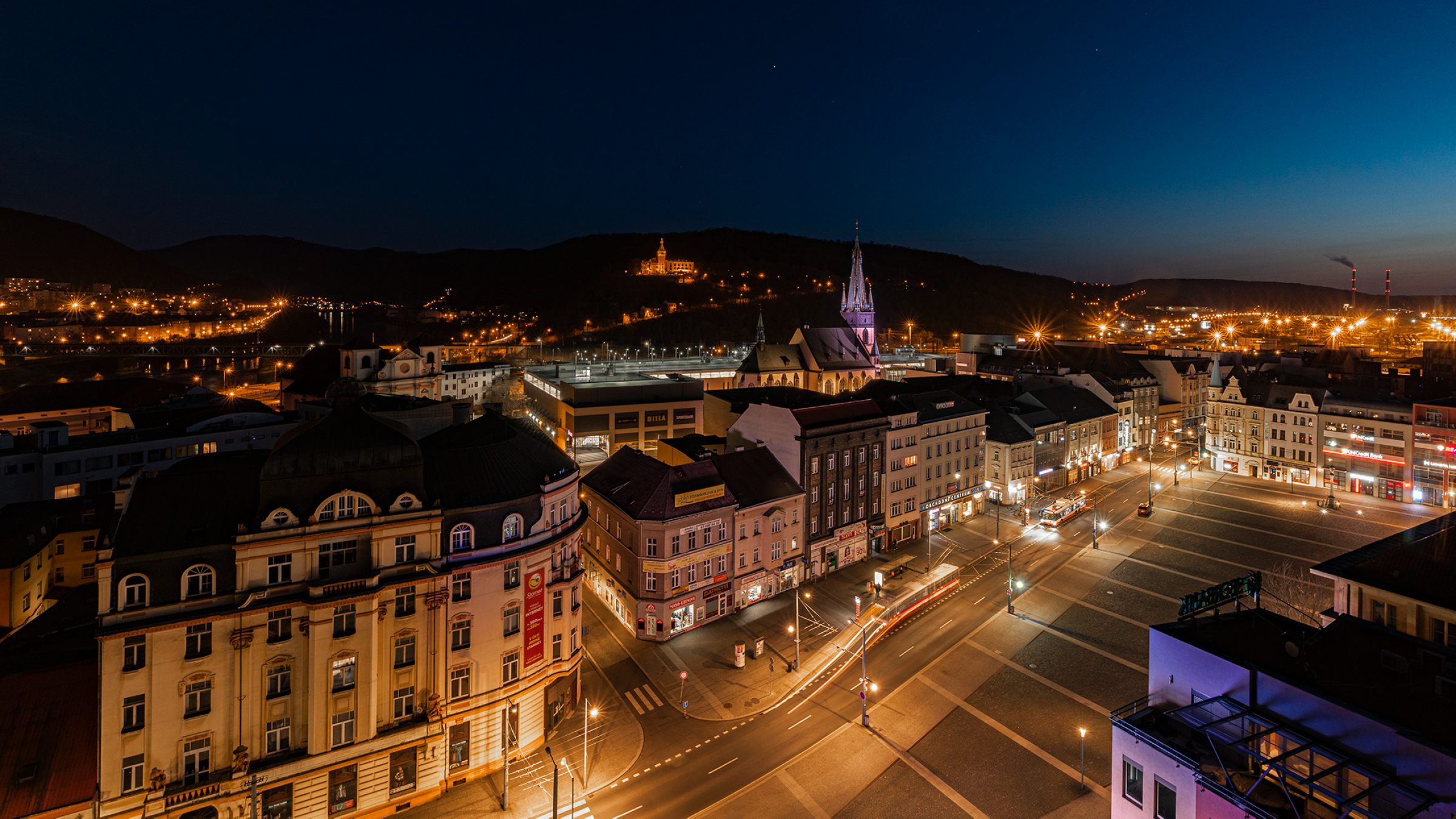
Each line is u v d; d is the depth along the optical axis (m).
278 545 40.28
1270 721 29.53
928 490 95.62
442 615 44.75
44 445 82.69
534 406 166.38
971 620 69.00
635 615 66.06
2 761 35.44
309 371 150.00
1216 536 93.06
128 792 37.16
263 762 40.00
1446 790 24.02
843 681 58.31
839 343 195.00
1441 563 38.97
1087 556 86.19
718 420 131.00
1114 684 56.44
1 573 61.81
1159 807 32.06
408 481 44.34
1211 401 135.38
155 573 37.78
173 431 94.50
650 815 43.16
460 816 43.25
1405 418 106.88
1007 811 42.69
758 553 73.69
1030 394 123.00
